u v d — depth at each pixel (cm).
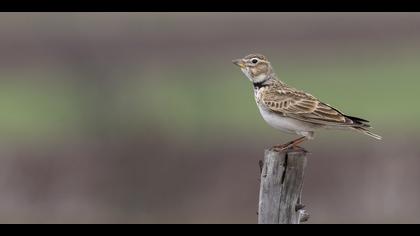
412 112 3030
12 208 2439
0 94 3422
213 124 2936
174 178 2564
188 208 2414
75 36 3794
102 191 2547
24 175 2616
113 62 3619
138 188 2550
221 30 3925
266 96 1302
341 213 2272
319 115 1250
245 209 2369
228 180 2502
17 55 3791
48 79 3594
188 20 4044
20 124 3059
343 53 3794
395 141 2623
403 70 3531
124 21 3941
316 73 3519
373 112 3050
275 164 1079
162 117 3020
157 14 4056
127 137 2783
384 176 2434
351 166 2442
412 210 2295
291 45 3847
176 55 3728
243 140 2727
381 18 4038
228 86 3394
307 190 2367
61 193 2528
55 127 3020
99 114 3073
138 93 3344
